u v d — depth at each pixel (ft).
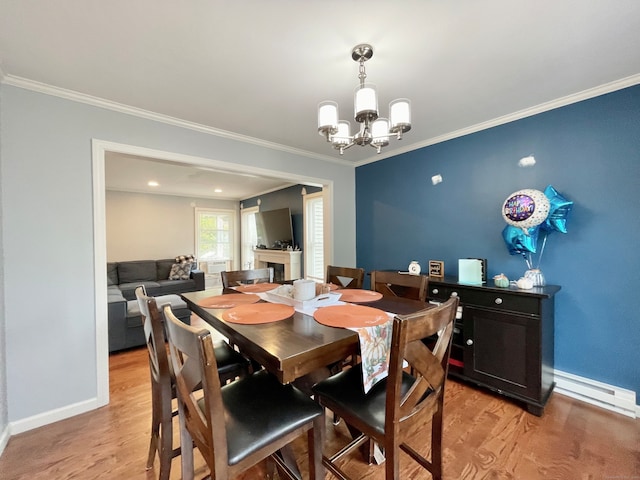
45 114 6.40
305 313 4.91
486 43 5.13
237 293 6.66
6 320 5.92
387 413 3.39
